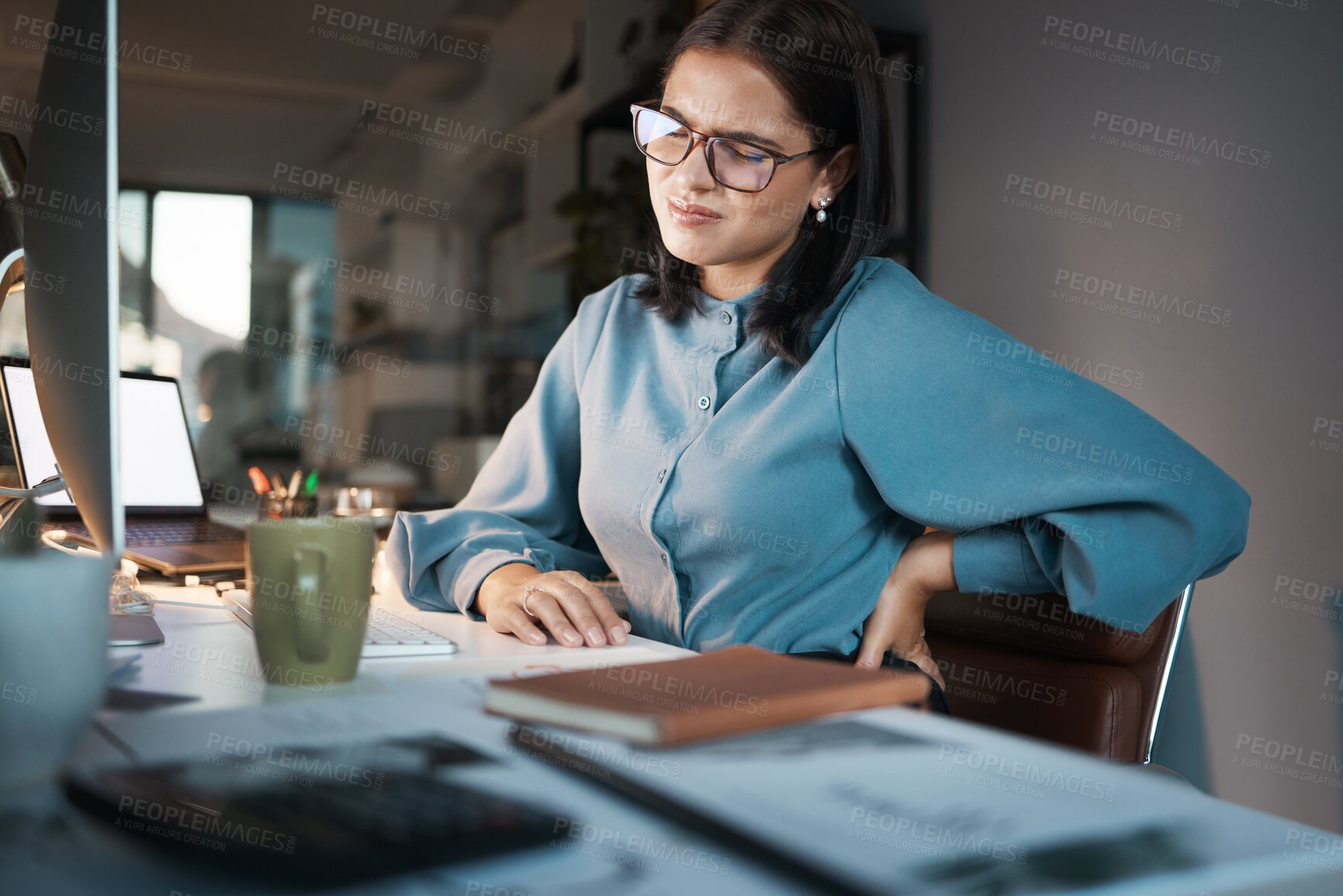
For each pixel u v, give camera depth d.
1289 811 1.68
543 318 4.39
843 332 1.04
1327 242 1.63
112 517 0.63
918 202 2.65
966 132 2.48
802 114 1.04
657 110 1.07
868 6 2.85
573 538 1.27
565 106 4.05
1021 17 2.30
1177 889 0.34
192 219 4.34
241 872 0.33
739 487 1.04
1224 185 1.81
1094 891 0.34
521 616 0.86
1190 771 1.87
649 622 1.16
